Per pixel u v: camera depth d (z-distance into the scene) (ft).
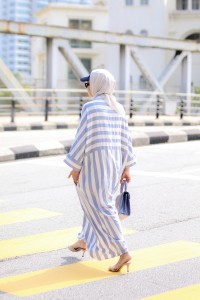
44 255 18.81
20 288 15.69
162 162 40.01
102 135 15.90
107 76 16.24
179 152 45.80
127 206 16.53
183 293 15.23
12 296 15.07
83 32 98.02
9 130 69.05
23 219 23.81
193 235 21.18
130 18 162.40
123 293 15.25
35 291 15.44
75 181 16.31
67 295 15.15
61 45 96.37
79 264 17.76
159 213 24.62
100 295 15.14
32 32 92.53
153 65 161.99
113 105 16.21
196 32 164.66
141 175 34.45
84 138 15.92
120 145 16.37
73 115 98.73
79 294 15.21
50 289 15.60
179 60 112.78
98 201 16.02
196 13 162.40
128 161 16.60
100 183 15.94
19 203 27.04
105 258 16.30
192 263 17.81
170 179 33.01
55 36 95.14
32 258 18.51
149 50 161.99
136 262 17.89
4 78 87.61
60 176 34.60
